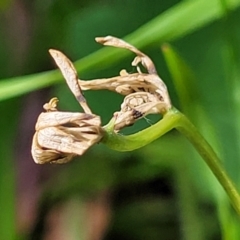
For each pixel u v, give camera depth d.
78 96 0.08
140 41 0.14
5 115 0.17
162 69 0.17
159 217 0.18
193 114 0.13
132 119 0.08
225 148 0.16
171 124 0.08
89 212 0.19
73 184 0.19
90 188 0.19
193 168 0.16
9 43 0.19
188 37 0.17
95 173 0.19
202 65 0.17
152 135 0.08
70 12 0.20
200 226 0.17
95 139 0.07
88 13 0.18
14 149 0.20
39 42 0.20
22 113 0.20
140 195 0.19
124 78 0.08
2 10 0.20
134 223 0.18
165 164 0.18
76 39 0.18
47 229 0.19
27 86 0.13
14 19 0.20
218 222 0.17
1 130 0.17
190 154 0.16
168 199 0.19
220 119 0.16
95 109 0.17
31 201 0.19
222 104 0.16
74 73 0.08
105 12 0.18
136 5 0.18
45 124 0.07
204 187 0.16
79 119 0.07
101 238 0.18
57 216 0.19
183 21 0.14
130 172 0.18
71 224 0.19
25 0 0.20
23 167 0.20
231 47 0.14
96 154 0.19
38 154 0.07
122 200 0.19
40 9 0.20
